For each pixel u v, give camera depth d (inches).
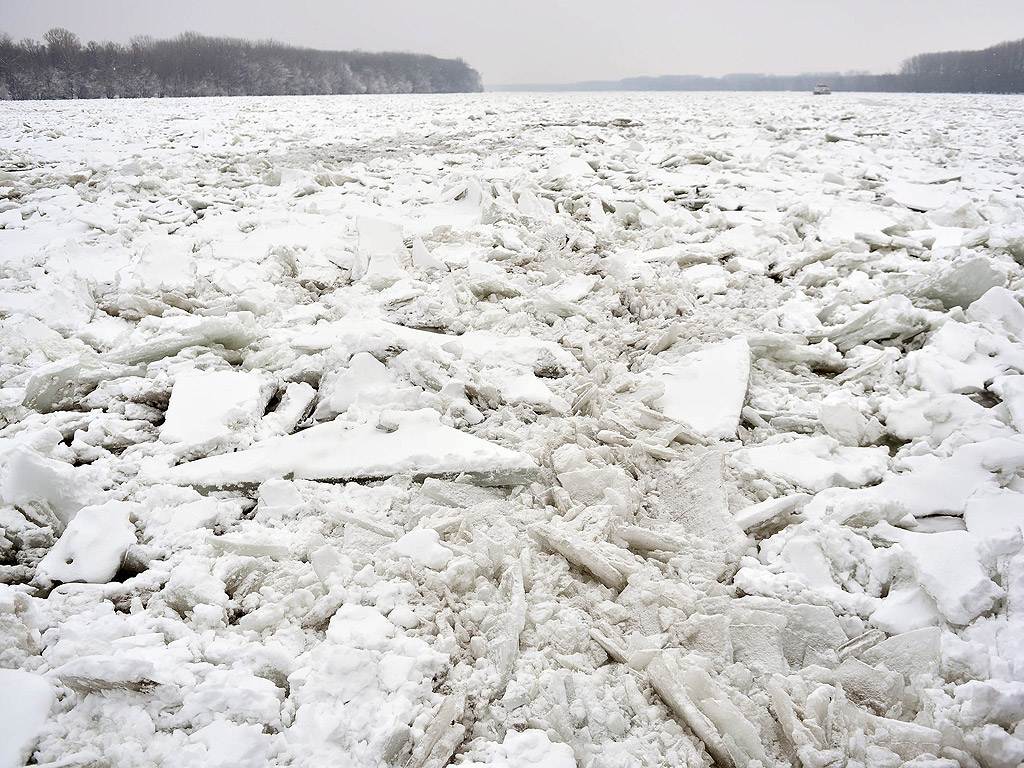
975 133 633.6
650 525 123.5
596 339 201.8
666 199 377.7
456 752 80.3
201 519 118.1
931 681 87.5
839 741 78.5
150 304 217.2
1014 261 245.9
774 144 591.8
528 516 123.0
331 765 73.7
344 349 179.5
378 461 134.8
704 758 80.5
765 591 104.1
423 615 97.4
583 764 79.1
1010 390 144.8
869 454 141.5
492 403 165.8
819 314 215.6
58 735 76.1
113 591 101.0
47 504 117.9
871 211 326.3
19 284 240.7
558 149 563.2
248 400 156.8
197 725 78.7
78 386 163.0
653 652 90.6
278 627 96.0
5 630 88.5
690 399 163.2
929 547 103.3
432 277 260.4
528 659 92.0
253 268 259.6
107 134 682.2
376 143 636.1
